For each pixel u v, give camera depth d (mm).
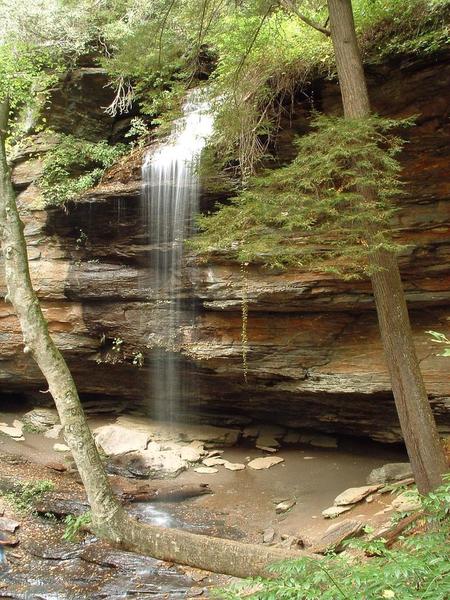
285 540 8523
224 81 9656
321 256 7875
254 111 9812
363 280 9992
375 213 6031
